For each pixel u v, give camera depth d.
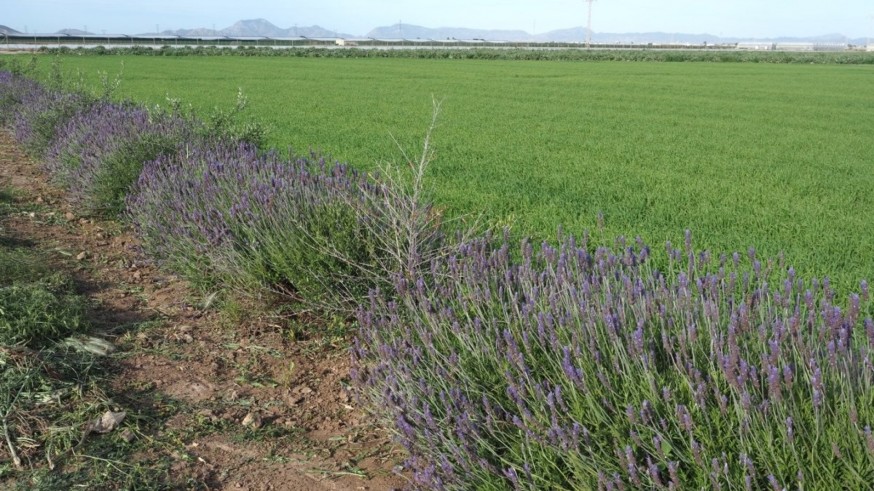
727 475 2.34
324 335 5.70
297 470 3.91
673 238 9.12
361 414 4.52
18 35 122.69
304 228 5.56
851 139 21.11
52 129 13.63
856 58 89.94
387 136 19.73
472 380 3.47
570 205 11.08
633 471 2.46
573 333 3.16
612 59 90.69
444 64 72.94
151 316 6.11
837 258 8.29
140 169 8.95
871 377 2.62
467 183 12.97
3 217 9.17
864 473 2.29
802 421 2.47
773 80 51.88
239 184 6.93
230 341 5.64
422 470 3.31
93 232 8.82
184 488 3.73
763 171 15.14
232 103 28.67
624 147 18.70
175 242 6.55
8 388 4.48
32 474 3.78
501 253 4.61
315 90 37.59
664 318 3.28
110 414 4.30
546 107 30.44
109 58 72.44
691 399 2.75
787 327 2.92
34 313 5.38
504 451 3.16
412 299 4.79
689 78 53.34
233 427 4.35
